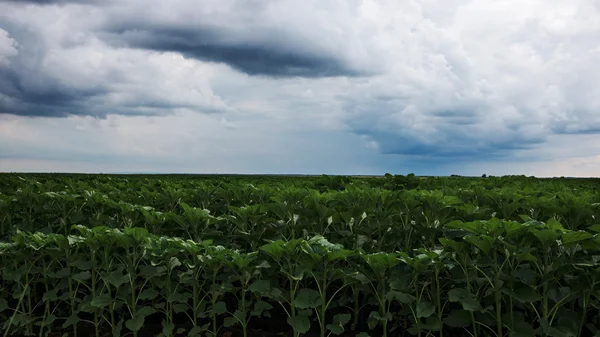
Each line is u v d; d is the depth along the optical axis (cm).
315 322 647
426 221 661
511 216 704
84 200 785
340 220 695
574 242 464
